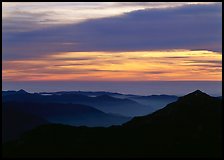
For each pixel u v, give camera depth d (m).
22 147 139.75
